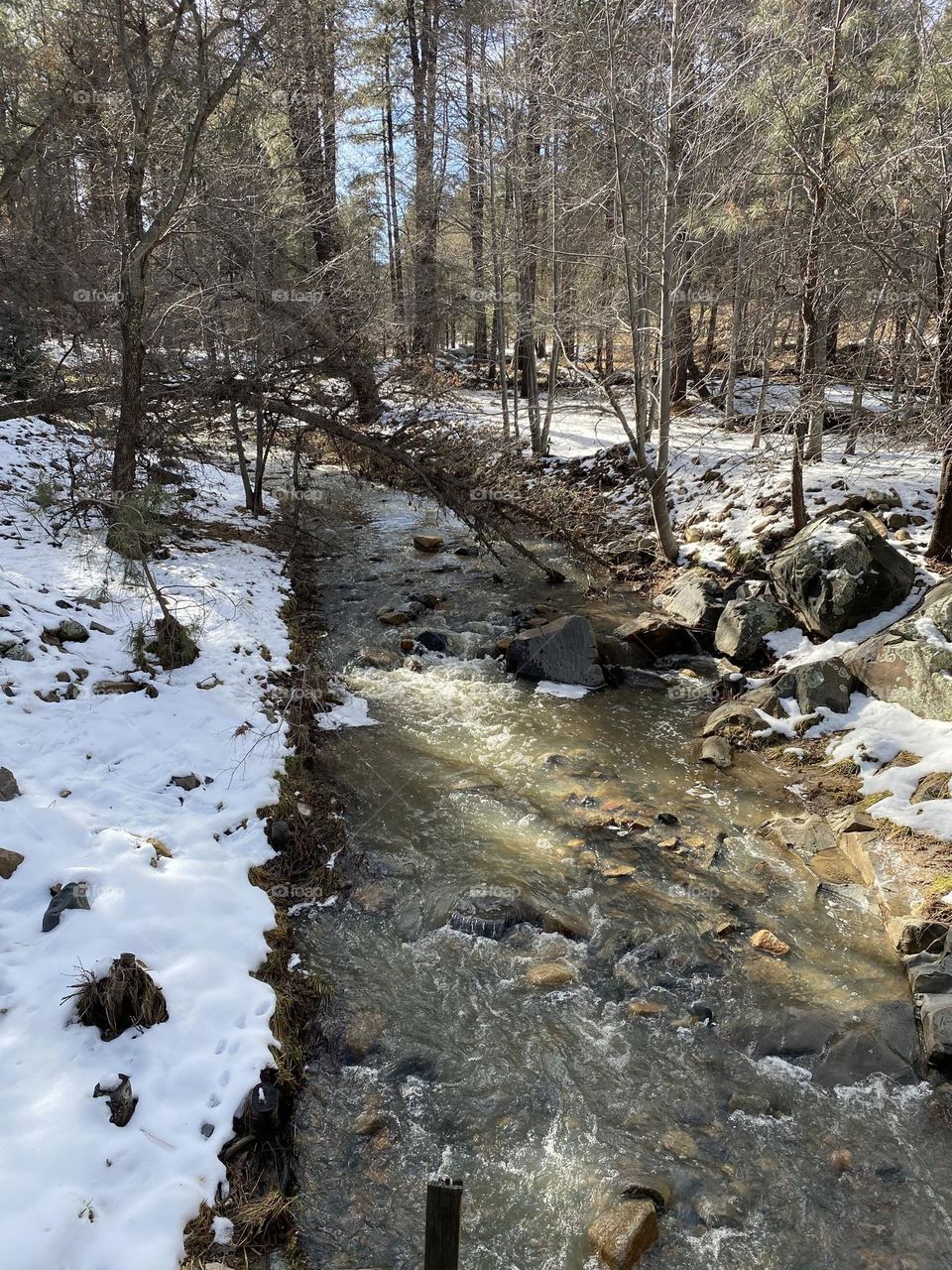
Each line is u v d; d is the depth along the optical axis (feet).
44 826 15.98
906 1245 11.04
